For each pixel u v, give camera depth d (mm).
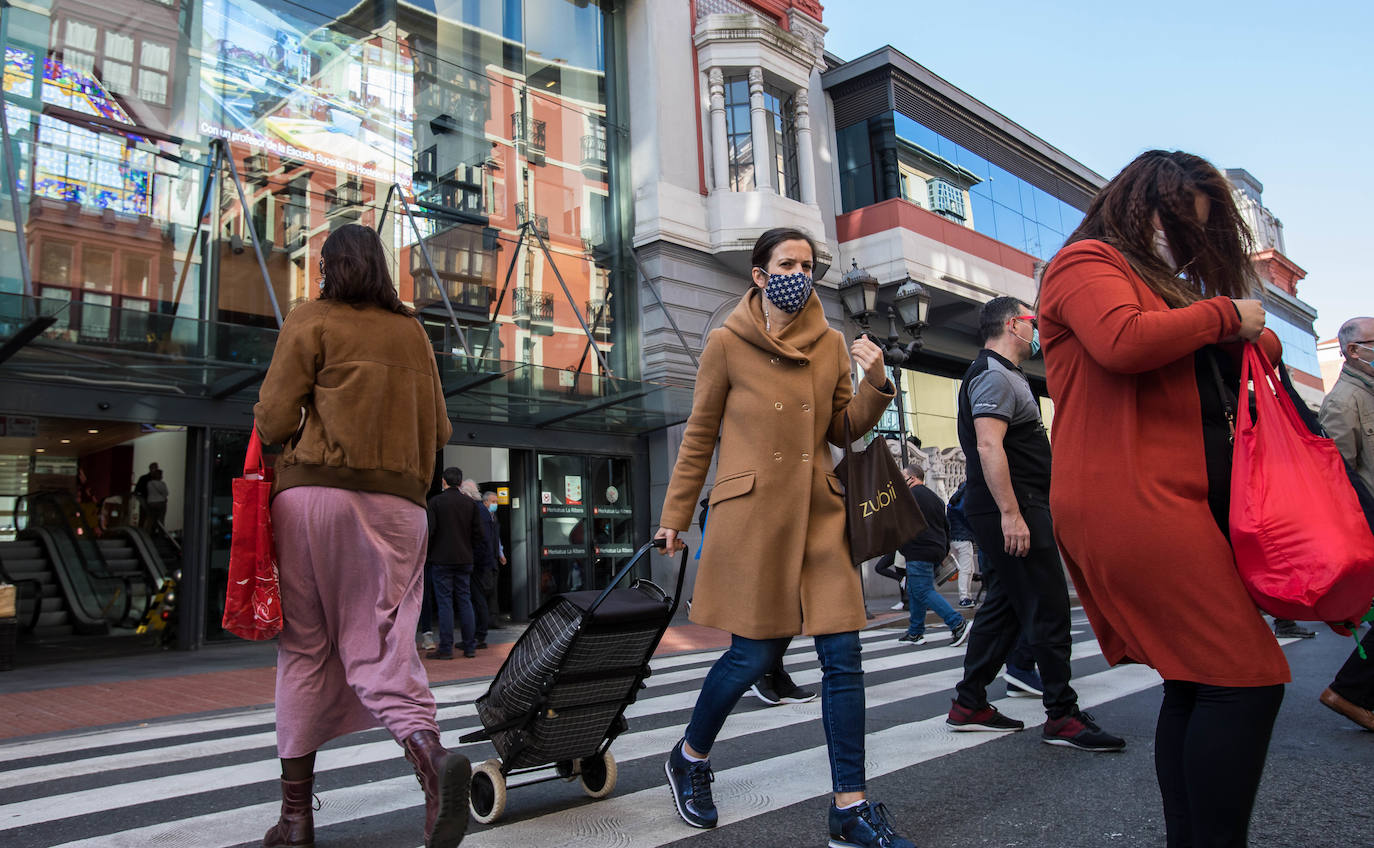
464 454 14570
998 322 3781
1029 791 2910
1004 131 20203
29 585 12062
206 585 9508
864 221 17297
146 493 13023
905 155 17625
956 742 3682
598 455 13836
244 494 2379
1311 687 4777
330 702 2518
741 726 4277
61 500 14164
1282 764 3207
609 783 2973
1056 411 1994
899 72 17703
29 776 3742
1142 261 1934
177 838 2676
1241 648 1661
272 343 8570
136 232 9648
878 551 2545
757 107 15711
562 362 13586
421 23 12656
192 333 8164
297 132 11133
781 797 2916
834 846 2381
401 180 12094
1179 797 1854
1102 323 1784
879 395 2719
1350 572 1556
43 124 9133
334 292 2555
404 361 2584
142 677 7418
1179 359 1836
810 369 2777
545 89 14156
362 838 2609
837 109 18219
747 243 14938
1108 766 3201
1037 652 3576
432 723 2299
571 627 2672
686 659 7523
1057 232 22031
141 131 9836
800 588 2600
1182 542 1718
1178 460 1785
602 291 14367
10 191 8727
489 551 9305
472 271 12688
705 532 2734
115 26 9789
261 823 2830
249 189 10617
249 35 10867
